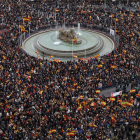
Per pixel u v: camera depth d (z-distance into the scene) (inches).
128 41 6299.2
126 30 6840.6
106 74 4904.0
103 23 7559.1
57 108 3929.6
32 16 7805.1
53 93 4264.3
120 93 4313.5
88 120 3742.6
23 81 4611.2
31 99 4099.4
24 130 3563.0
